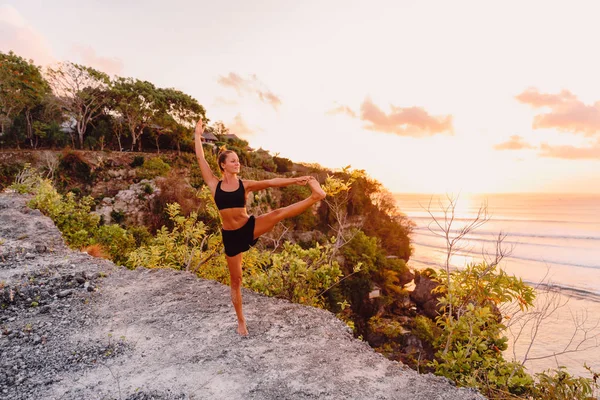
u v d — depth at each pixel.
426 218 132.25
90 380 3.31
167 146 57.50
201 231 9.57
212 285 5.70
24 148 43.78
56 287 5.50
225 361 3.57
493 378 4.46
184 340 4.01
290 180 3.70
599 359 22.00
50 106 47.09
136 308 4.89
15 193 14.10
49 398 3.04
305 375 3.35
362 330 34.78
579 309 33.53
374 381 3.31
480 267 5.68
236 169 3.63
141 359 3.66
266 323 4.42
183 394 3.08
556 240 83.56
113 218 37.66
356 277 40.22
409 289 51.00
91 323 4.48
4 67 42.62
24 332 4.21
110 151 46.44
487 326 5.60
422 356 27.05
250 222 3.62
